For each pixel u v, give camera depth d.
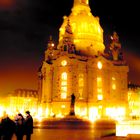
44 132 43.53
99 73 125.00
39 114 123.88
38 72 140.50
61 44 130.00
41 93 136.25
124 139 29.58
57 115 112.19
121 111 122.62
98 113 118.75
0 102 165.12
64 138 31.72
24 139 30.50
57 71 121.56
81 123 72.44
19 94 170.25
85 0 147.62
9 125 24.16
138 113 140.62
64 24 141.50
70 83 118.31
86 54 129.75
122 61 130.50
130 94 153.12
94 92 121.12
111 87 125.88
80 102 117.19
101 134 38.62
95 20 142.38
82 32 135.50
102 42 141.50
